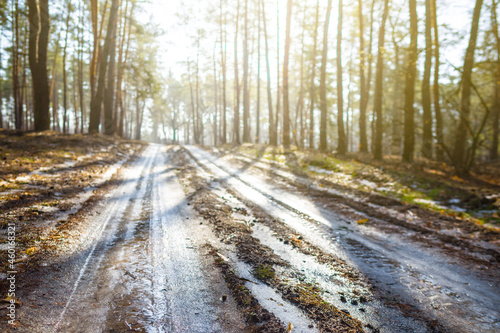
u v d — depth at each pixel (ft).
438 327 9.34
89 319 8.79
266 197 26.09
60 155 35.37
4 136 41.88
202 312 9.50
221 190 28.07
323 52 59.06
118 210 20.43
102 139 58.59
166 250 14.19
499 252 14.89
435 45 34.86
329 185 31.35
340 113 54.29
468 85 35.91
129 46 102.32
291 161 47.24
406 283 12.14
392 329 9.16
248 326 8.89
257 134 102.63
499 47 32.32
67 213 17.63
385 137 91.30
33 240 13.29
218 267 12.54
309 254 14.66
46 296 9.56
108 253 13.51
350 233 17.90
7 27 69.97
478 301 10.89
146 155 57.77
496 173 40.47
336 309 10.03
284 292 10.85
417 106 88.12
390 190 28.53
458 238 16.94
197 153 62.85
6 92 135.64
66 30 87.86
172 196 25.17
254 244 15.24
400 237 17.30
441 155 54.24
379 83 48.93
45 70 52.49
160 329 8.58
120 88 94.99
